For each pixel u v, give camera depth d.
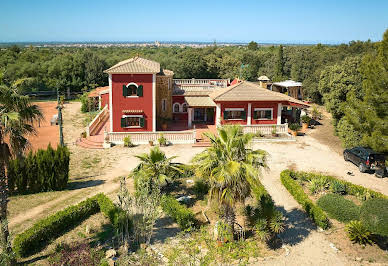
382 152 22.55
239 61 82.88
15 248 14.34
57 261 13.39
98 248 15.41
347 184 22.09
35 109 14.70
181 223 17.36
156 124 38.06
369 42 74.69
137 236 16.30
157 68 36.81
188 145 33.06
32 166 21.28
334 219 18.78
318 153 30.72
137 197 17.72
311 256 15.43
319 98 59.25
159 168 20.80
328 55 65.44
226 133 15.21
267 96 36.59
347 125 29.67
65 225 17.03
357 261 15.04
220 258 15.03
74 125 44.00
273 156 29.61
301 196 20.25
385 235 14.72
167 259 14.68
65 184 22.47
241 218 18.64
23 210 18.59
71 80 76.19
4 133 13.80
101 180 24.19
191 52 82.75
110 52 116.12
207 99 40.47
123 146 32.78
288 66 73.38
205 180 15.45
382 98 21.47
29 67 72.31
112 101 34.41
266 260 15.09
